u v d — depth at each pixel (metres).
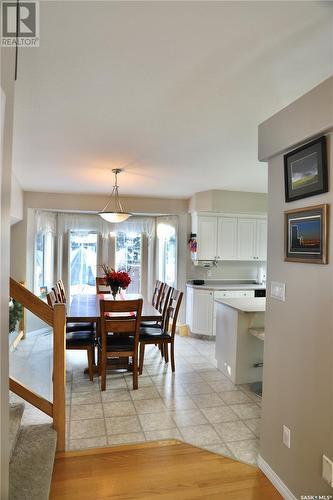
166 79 1.85
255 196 5.32
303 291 1.79
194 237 5.54
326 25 1.41
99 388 3.38
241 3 1.27
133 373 3.37
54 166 3.70
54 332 2.28
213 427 2.68
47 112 2.28
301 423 1.79
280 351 2.01
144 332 3.92
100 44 1.53
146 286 6.27
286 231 1.93
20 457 2.00
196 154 3.23
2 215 1.02
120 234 6.22
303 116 1.74
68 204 5.40
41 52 1.59
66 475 2.08
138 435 2.54
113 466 2.18
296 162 1.83
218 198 5.14
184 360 4.32
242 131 2.62
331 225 1.59
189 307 5.62
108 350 3.32
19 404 2.31
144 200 5.73
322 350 1.64
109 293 5.02
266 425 2.14
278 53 1.61
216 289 5.29
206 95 2.04
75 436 2.51
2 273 1.04
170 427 2.67
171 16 1.35
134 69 1.75
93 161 3.49
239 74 1.80
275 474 2.02
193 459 2.27
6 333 1.11
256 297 4.29
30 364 4.09
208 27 1.42
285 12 1.33
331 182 1.59
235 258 5.65
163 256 6.19
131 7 1.29
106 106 2.19
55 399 2.30
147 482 2.04
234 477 2.09
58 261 5.87
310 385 1.72
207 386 3.48
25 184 4.74
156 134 2.69
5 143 1.04
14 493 1.73
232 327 3.63
